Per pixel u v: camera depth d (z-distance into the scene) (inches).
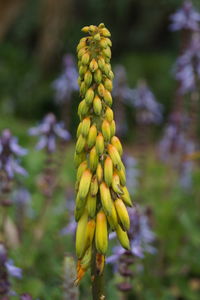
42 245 210.8
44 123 210.2
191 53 241.8
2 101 666.8
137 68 710.5
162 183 286.8
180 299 207.2
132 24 852.0
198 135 369.1
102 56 89.4
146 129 287.1
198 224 254.1
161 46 842.8
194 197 272.2
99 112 89.5
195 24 248.7
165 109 675.4
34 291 172.7
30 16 833.5
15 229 212.2
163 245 214.1
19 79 722.8
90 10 838.5
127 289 147.1
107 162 90.7
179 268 212.2
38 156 324.2
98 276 94.6
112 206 91.3
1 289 139.0
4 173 177.9
